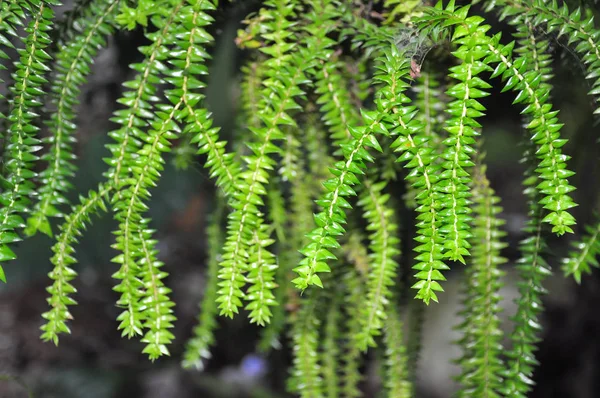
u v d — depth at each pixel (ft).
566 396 4.99
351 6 2.49
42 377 6.04
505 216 5.83
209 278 2.89
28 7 2.35
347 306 2.83
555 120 2.24
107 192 2.43
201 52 2.39
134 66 2.39
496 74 2.23
